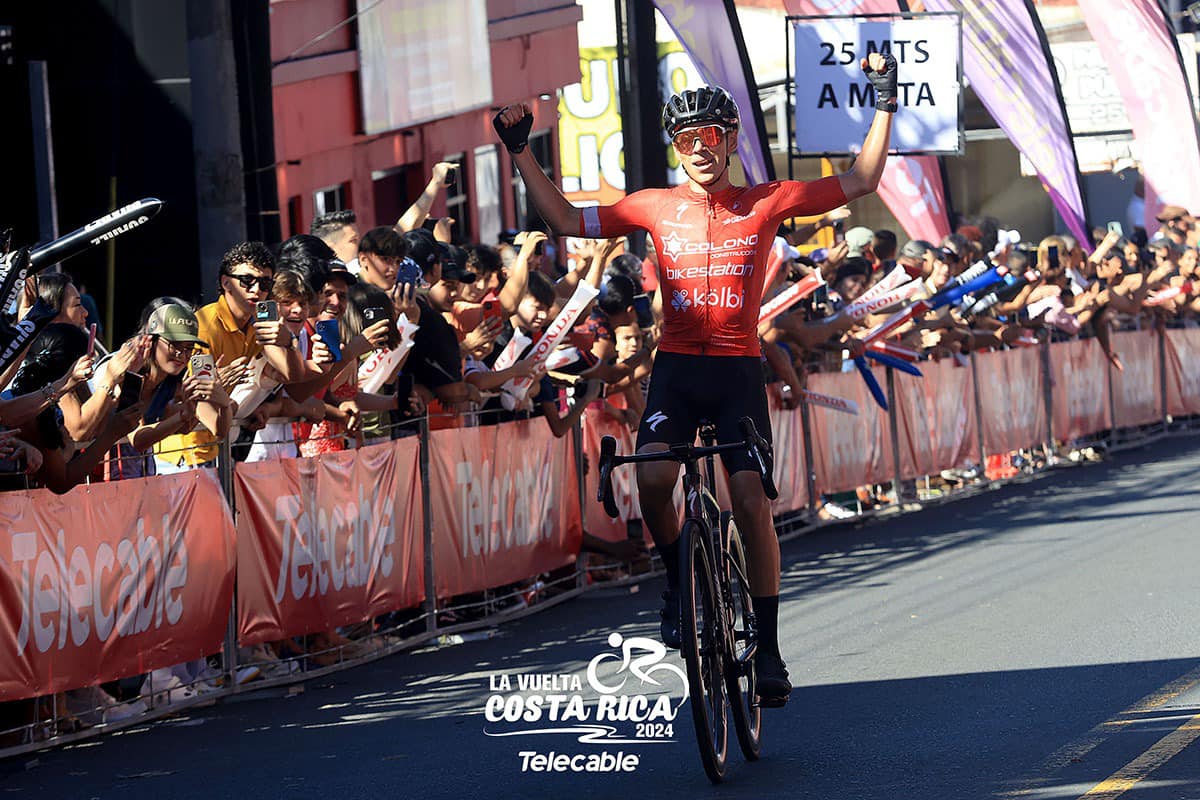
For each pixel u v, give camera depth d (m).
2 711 9.88
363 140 25.98
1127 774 8.08
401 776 8.87
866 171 8.56
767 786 8.26
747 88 18.05
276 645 11.75
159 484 10.58
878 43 19.50
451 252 14.76
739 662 8.71
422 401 13.20
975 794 7.88
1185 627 11.99
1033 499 20.23
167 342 10.67
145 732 10.37
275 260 12.25
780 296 15.41
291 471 11.68
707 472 8.93
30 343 9.34
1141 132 26.91
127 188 18.39
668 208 8.63
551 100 35.19
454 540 13.44
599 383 14.84
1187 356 27.05
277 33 22.92
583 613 14.20
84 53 18.38
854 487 19.06
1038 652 11.36
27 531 9.67
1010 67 23.48
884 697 10.23
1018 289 21.39
